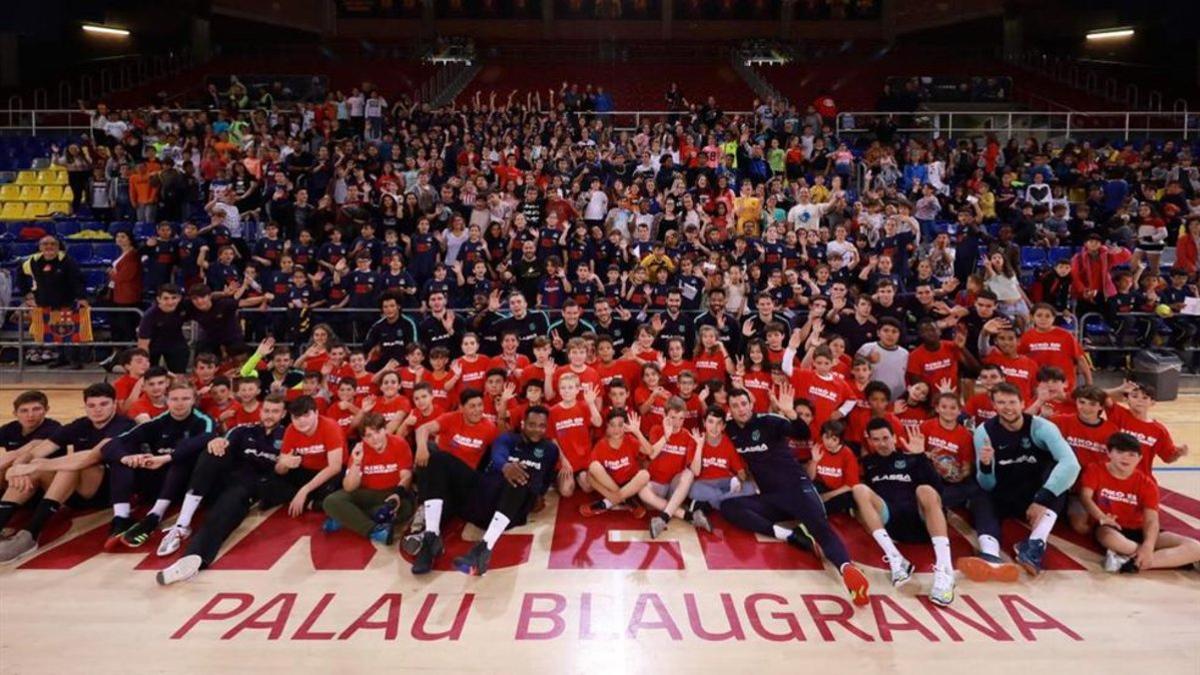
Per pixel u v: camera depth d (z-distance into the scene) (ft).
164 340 29.50
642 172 48.96
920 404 25.49
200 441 21.67
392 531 20.74
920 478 20.77
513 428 24.97
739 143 53.83
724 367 27.94
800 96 80.33
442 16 93.97
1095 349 36.19
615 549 20.27
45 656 15.24
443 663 15.08
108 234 46.26
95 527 21.68
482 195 42.88
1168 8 74.23
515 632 16.22
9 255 46.06
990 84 78.74
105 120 56.54
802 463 23.29
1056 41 91.86
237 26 90.79
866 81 83.15
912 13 90.99
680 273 36.63
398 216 42.27
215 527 19.53
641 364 27.61
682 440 22.63
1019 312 31.96
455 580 18.53
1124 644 15.83
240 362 27.84
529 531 21.44
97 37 86.79
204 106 67.00
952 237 45.27
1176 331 37.68
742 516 21.26
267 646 15.64
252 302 36.01
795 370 25.48
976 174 49.47
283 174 45.01
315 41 93.61
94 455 21.09
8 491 20.53
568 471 23.59
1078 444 20.95
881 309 30.71
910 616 16.96
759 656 15.40
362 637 15.99
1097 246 36.81
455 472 20.72
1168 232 46.34
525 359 28.04
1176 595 17.88
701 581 18.49
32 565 19.22
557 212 42.34
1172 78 83.35
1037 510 19.65
